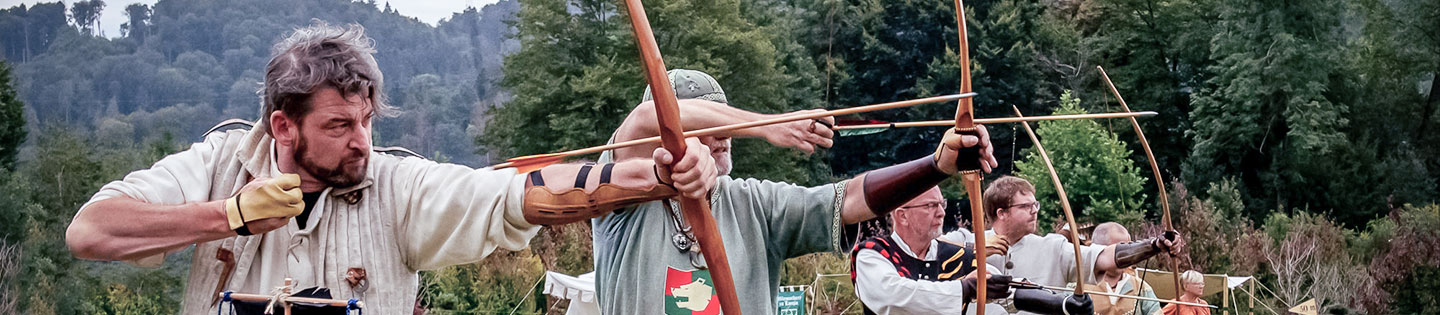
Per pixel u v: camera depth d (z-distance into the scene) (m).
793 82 37.41
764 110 33.75
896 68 37.47
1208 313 6.69
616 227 3.28
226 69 36.00
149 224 2.25
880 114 36.59
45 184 22.16
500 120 34.78
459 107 41.66
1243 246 14.38
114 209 2.27
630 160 2.42
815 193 3.12
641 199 2.36
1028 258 5.55
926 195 4.71
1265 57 30.92
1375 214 30.77
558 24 33.44
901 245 4.76
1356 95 32.66
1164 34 36.22
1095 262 5.48
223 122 2.60
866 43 37.00
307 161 2.38
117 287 15.28
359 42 2.41
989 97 35.59
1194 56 35.62
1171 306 6.53
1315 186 31.03
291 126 2.35
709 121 2.97
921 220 4.70
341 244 2.43
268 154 2.47
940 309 4.41
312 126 2.33
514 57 34.62
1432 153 32.28
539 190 2.41
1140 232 18.66
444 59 44.50
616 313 3.21
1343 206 30.80
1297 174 30.42
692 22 32.84
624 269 3.20
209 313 2.43
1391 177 31.11
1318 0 31.39
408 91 41.56
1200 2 35.78
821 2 38.44
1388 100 33.00
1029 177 20.78
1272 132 31.38
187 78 34.97
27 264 18.03
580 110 32.94
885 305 4.54
